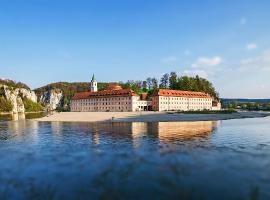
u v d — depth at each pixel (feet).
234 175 88.02
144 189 76.95
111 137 189.67
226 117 466.70
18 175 90.48
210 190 75.77
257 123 329.11
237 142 159.63
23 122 396.57
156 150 132.67
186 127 269.64
